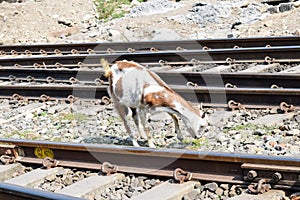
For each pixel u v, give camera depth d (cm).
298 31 1867
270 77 1252
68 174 862
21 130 1184
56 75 1627
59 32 2633
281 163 706
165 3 2684
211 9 2367
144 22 2456
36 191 647
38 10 2822
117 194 775
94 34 2466
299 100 1082
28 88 1460
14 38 2594
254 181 722
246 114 1098
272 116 1054
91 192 777
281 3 2316
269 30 1997
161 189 750
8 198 682
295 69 1395
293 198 672
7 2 3077
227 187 739
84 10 2927
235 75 1303
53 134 1112
